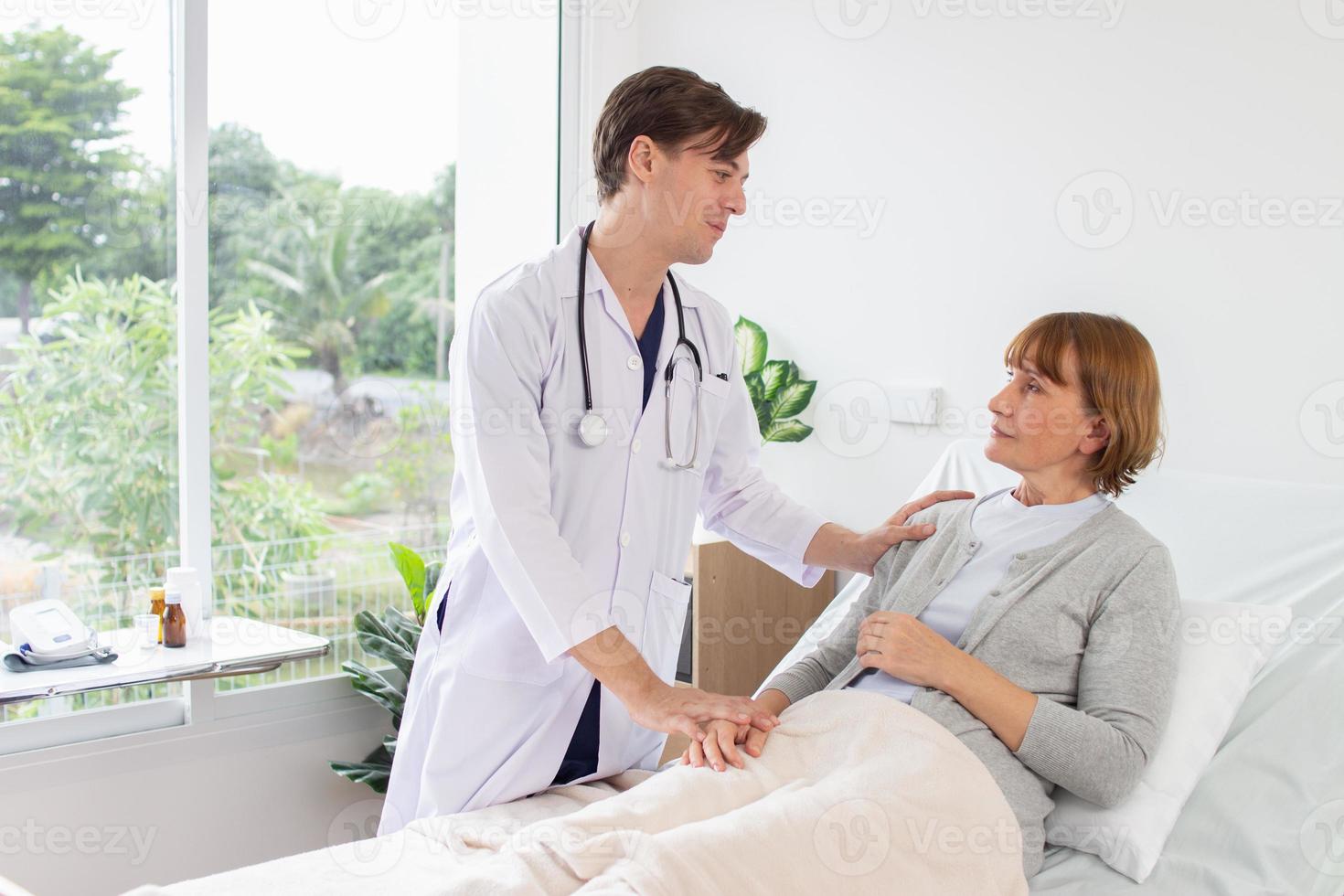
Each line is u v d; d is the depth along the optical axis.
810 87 2.56
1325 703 1.42
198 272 2.05
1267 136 1.95
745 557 2.43
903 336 2.45
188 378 2.07
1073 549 1.39
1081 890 1.23
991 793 1.19
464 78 3.01
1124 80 2.11
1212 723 1.37
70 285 2.02
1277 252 1.95
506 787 1.42
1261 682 1.48
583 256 1.48
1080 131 2.17
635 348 1.50
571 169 2.69
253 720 2.12
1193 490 1.80
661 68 1.46
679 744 2.09
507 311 1.40
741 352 2.63
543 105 2.78
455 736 1.44
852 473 2.54
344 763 2.19
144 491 2.12
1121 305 2.13
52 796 1.88
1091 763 1.23
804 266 2.60
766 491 1.72
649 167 1.43
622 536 1.47
